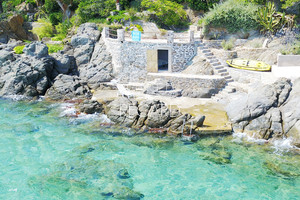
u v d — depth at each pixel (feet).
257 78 74.59
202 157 51.11
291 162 48.49
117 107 64.28
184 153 52.47
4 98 80.28
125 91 78.89
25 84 82.69
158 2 107.14
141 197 41.50
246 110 59.41
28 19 132.87
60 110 71.67
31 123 64.69
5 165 49.29
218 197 41.39
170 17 106.63
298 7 83.87
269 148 52.60
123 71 87.56
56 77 85.10
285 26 84.94
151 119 60.08
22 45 104.88
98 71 88.89
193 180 45.29
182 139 56.70
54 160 50.72
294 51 77.51
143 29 103.19
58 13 128.67
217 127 57.72
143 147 54.70
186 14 111.75
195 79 77.41
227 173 46.70
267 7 86.28
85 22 113.91
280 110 58.39
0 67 89.30
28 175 46.62
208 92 76.07
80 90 81.15
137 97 76.54
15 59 91.09
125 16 107.04
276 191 42.22
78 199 40.93
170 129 58.80
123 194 41.98
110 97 77.25
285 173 45.91
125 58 86.69
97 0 113.80
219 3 105.29
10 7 142.20
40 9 135.33
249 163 48.83
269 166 47.78
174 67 85.66
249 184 43.96
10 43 107.96
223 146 53.93
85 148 54.49
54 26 127.54
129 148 54.44
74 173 47.09
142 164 49.60
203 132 57.26
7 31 118.93
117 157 51.62
